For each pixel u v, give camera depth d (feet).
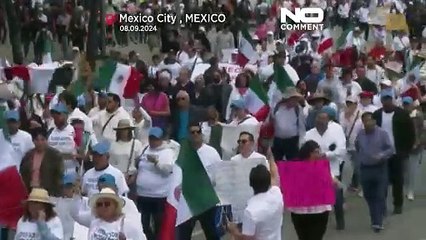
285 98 135.64
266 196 81.56
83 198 91.76
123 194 99.55
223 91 154.20
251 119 125.70
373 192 123.75
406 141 131.23
